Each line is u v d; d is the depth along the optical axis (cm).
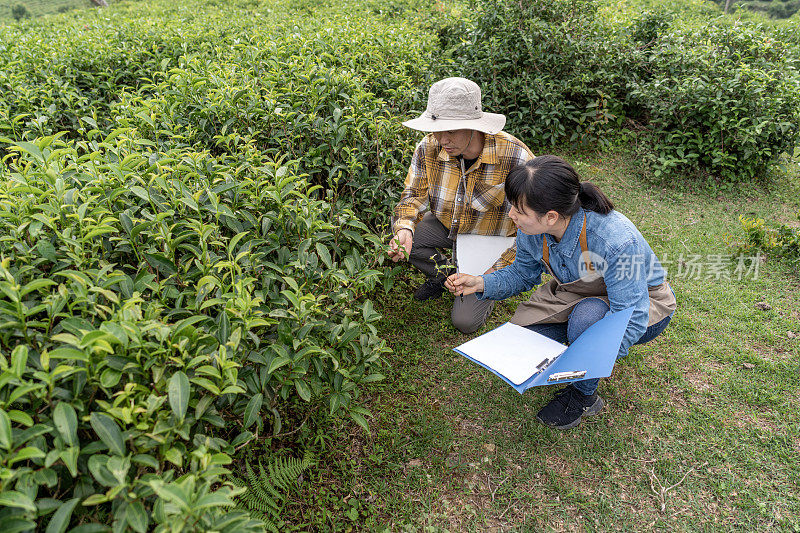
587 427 260
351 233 254
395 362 301
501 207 307
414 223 312
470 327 312
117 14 1060
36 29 786
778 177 507
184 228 209
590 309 240
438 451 250
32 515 124
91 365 145
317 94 331
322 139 311
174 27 606
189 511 123
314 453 244
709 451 245
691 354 302
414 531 215
